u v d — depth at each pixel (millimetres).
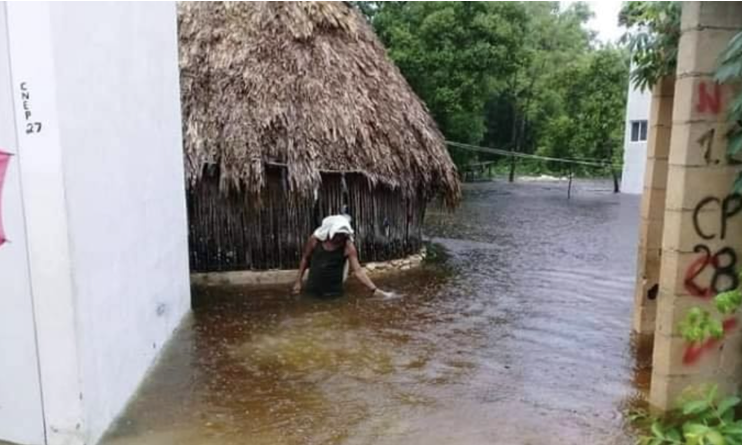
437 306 5719
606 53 17531
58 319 2789
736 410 2076
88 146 2945
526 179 20188
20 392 2871
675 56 3545
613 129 17578
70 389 2842
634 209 12859
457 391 3752
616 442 3057
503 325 5117
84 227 2891
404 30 18156
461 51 18031
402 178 6809
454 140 19281
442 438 3123
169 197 4727
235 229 6516
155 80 4250
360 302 5863
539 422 3305
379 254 7172
